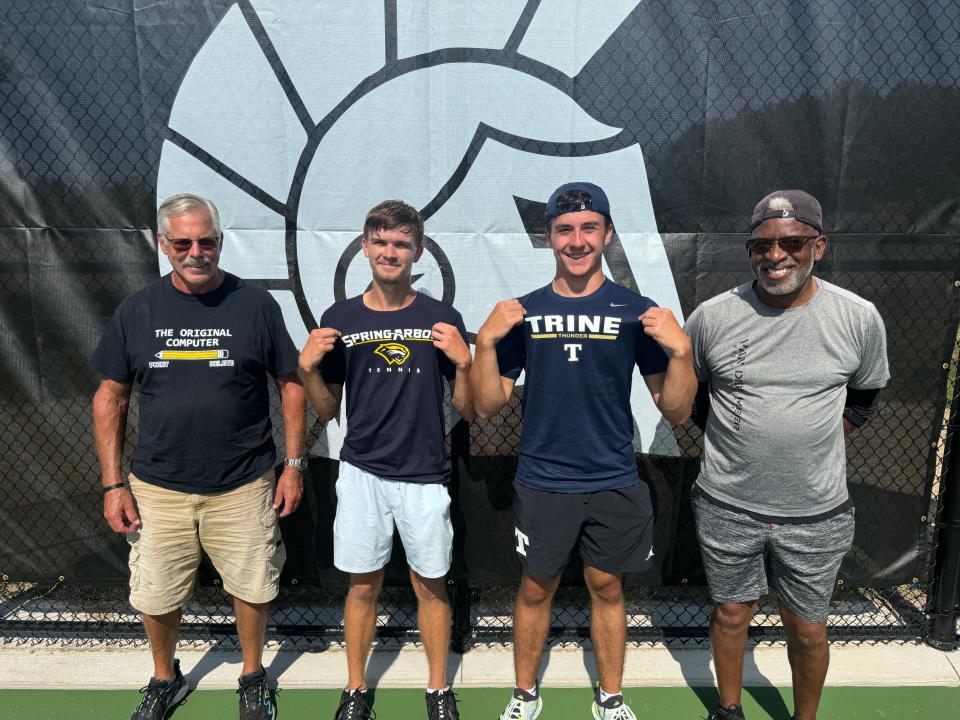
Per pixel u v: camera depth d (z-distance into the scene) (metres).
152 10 2.34
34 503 2.56
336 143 2.39
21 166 2.40
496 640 2.61
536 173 2.39
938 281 2.35
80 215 2.42
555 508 1.96
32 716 2.25
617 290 1.93
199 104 2.38
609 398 1.91
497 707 2.29
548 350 1.90
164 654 2.20
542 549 1.98
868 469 2.47
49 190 2.42
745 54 2.31
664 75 2.34
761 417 1.80
